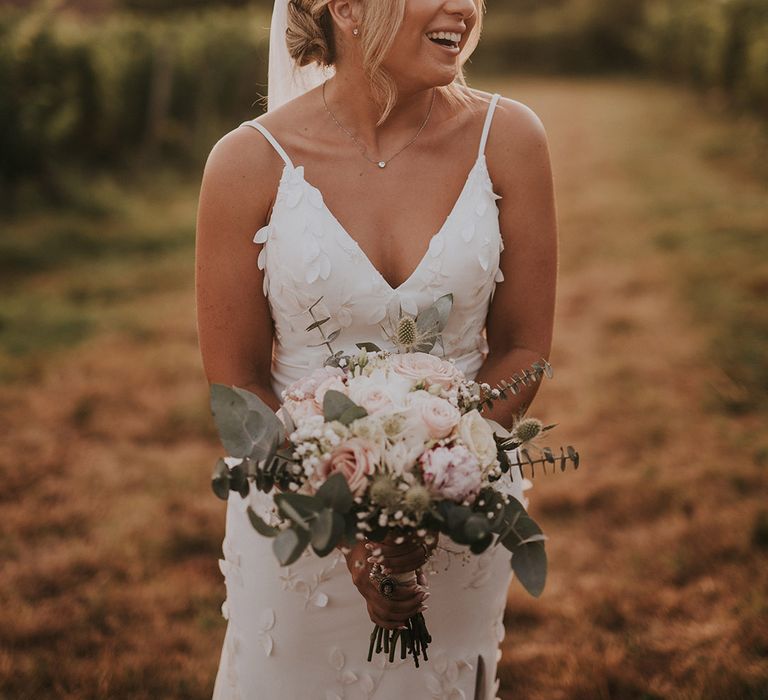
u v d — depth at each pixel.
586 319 6.19
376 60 1.70
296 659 1.97
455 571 1.93
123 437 4.55
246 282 1.87
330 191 1.83
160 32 12.05
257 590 1.96
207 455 4.39
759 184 10.12
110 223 8.97
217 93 13.43
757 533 3.50
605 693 2.75
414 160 1.85
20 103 8.82
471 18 1.76
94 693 2.80
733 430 4.43
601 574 3.40
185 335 5.93
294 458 1.52
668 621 3.09
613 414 4.70
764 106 14.55
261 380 1.96
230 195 1.82
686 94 21.22
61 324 6.06
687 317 6.01
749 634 2.90
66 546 3.59
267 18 15.64
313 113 1.86
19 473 4.14
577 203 9.86
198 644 3.04
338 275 1.79
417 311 1.83
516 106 1.91
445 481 1.44
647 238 8.12
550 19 33.94
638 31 30.70
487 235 1.84
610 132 15.36
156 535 3.69
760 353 5.32
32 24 9.22
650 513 3.78
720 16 17.23
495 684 2.16
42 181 9.27
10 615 3.14
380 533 1.51
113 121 10.55
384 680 1.98
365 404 1.53
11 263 7.46
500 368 1.94
